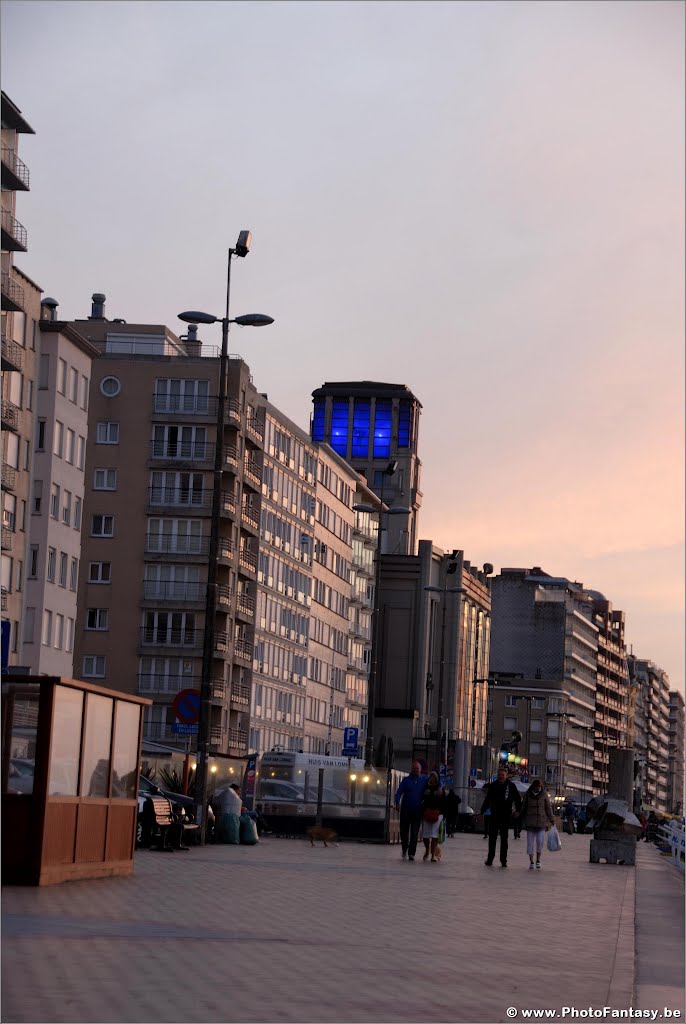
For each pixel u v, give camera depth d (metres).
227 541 137.38
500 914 27.64
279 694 155.38
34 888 27.06
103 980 15.23
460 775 129.38
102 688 30.08
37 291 112.00
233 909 25.31
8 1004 13.41
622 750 112.25
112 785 31.73
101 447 137.12
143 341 141.50
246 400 141.12
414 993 15.70
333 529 177.25
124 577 135.62
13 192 105.31
